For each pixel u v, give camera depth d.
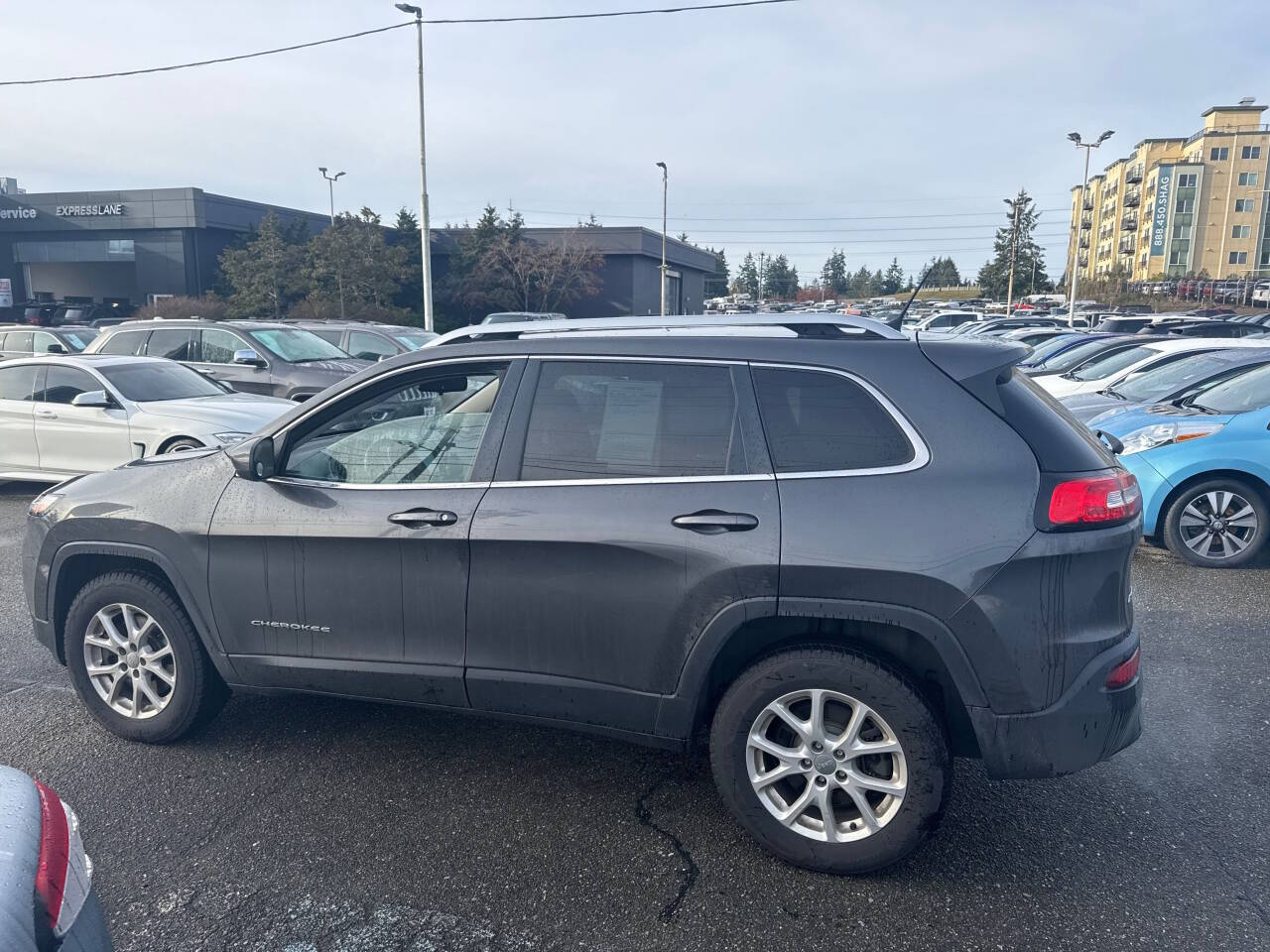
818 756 3.13
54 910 1.79
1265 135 94.69
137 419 8.91
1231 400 7.43
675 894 3.09
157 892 3.09
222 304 39.38
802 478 3.12
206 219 46.09
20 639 5.52
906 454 3.09
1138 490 3.24
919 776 3.03
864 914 2.98
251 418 9.08
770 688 3.12
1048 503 2.98
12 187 67.12
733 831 3.48
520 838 3.42
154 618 3.98
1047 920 2.95
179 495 3.89
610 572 3.25
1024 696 2.97
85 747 4.13
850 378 3.19
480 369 3.57
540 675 3.41
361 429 3.70
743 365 3.28
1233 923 2.93
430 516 3.43
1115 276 86.25
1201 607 6.18
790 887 3.13
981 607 2.93
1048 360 15.76
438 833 3.45
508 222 46.56
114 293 57.19
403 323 39.94
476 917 2.97
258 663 3.80
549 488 3.35
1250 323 27.69
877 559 2.98
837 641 3.14
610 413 3.37
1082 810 3.63
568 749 4.16
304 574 3.66
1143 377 9.69
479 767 3.98
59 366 9.47
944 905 3.03
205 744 4.16
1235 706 4.59
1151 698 4.70
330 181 50.62
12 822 1.91
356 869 3.22
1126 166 114.38
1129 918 2.96
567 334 3.53
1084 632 3.00
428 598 3.50
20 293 50.25
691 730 3.28
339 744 4.18
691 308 60.84
